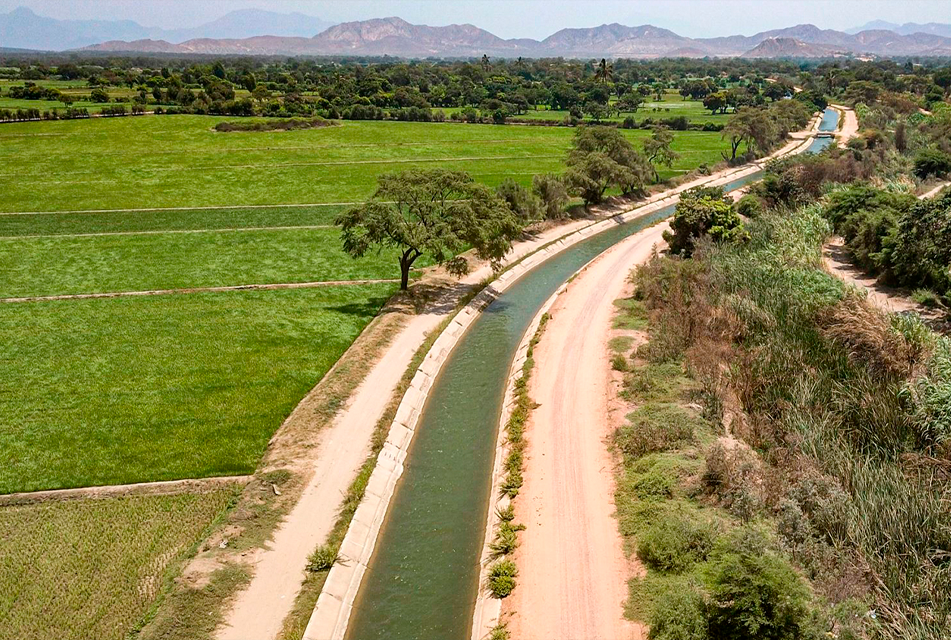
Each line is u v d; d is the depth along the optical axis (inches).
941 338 1396.4
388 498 1185.4
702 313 1717.5
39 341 1689.2
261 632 864.3
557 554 997.2
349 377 1526.8
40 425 1315.2
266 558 992.9
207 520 1063.0
